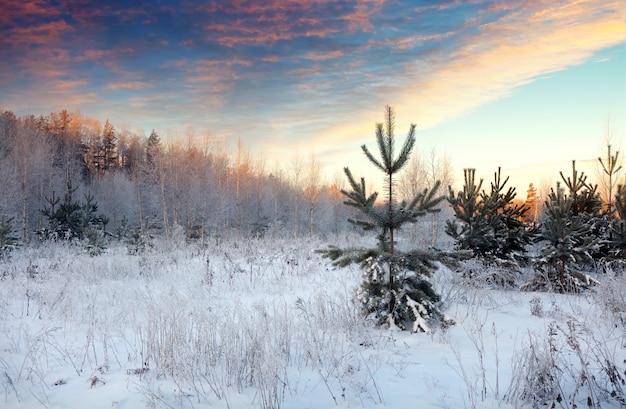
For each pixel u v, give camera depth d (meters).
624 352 5.40
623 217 11.69
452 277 9.51
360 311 6.80
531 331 6.40
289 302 8.46
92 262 12.86
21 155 35.81
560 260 10.32
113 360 5.21
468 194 11.74
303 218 44.03
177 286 9.89
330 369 4.87
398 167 6.73
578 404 3.97
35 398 4.11
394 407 3.92
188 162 41.66
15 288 9.50
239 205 40.34
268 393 4.18
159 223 35.81
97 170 67.50
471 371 4.81
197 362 4.90
